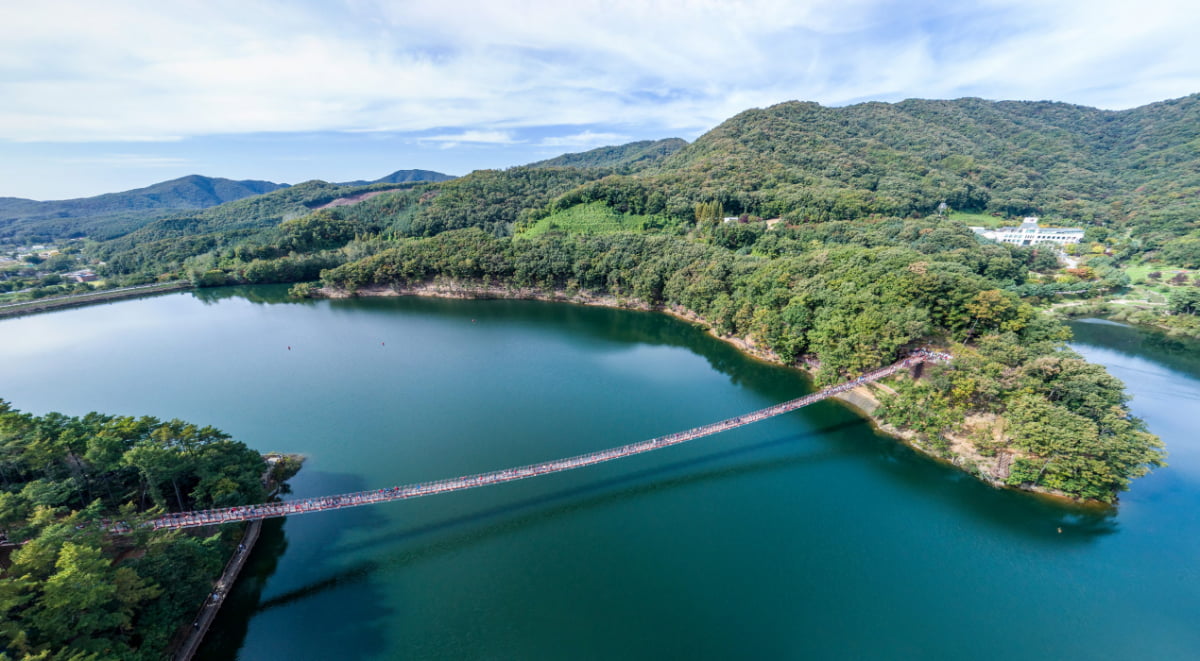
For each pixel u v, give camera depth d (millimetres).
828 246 187000
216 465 76312
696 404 122750
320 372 145500
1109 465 79000
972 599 66562
